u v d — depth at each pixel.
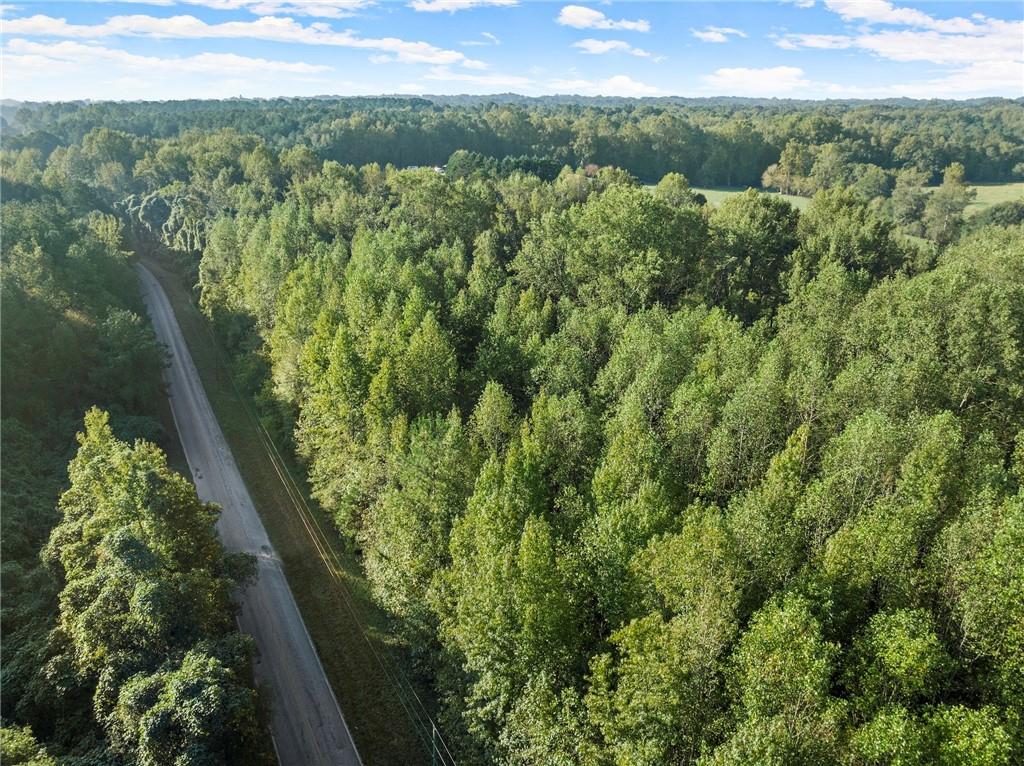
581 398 66.00
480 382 77.81
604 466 51.75
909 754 29.36
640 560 41.34
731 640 37.31
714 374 65.38
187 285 153.88
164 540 50.78
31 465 73.00
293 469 85.94
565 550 46.00
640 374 64.12
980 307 66.31
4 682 45.62
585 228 101.75
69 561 50.72
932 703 34.66
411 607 53.66
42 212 129.75
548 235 104.44
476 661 42.97
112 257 131.62
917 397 60.19
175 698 38.44
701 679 35.38
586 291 95.00
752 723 30.27
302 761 48.97
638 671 35.03
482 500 49.59
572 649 42.00
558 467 59.06
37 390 84.56
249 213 147.75
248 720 42.16
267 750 48.09
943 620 39.34
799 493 48.09
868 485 47.50
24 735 38.81
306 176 169.00
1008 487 48.22
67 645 46.22
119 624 43.75
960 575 37.41
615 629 42.16
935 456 46.06
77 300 103.50
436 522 54.16
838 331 75.31
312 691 54.81
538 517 48.62
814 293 83.56
